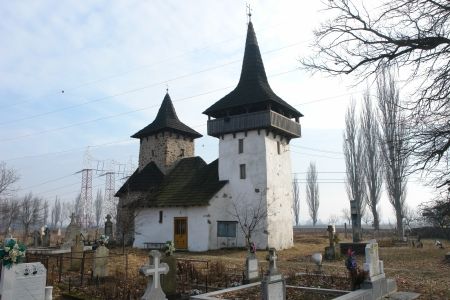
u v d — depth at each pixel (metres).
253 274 14.14
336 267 18.86
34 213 57.97
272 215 30.12
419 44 9.45
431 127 9.73
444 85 9.30
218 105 33.06
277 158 32.16
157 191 34.03
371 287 11.05
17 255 9.49
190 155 39.31
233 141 32.31
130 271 16.83
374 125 39.94
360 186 39.97
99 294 12.24
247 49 35.38
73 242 24.66
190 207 30.62
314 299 10.61
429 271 17.06
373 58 10.24
